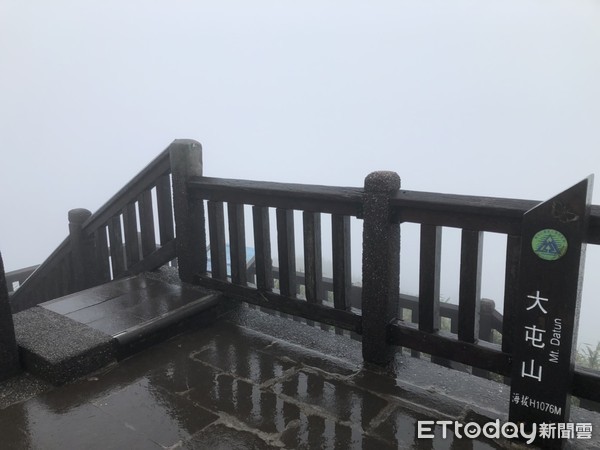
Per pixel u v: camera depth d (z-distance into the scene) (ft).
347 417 8.86
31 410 9.23
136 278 14.93
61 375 10.05
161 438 8.34
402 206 9.39
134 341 11.31
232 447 8.08
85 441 8.30
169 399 9.54
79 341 10.75
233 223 12.87
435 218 9.08
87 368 10.48
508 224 8.22
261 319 13.41
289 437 8.32
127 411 9.16
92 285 18.74
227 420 8.83
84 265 18.47
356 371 10.47
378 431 8.46
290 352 11.47
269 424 8.69
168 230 14.97
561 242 7.05
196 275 14.17
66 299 13.17
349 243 10.77
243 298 12.97
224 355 11.39
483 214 8.36
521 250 7.47
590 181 6.88
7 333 10.21
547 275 7.29
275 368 10.73
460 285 9.04
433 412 8.96
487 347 8.93
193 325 12.78
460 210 8.59
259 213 12.09
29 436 8.45
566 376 7.41
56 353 10.23
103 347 10.72
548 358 7.54
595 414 8.86
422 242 9.40
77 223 18.34
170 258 15.02
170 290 13.75
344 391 9.72
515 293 8.36
